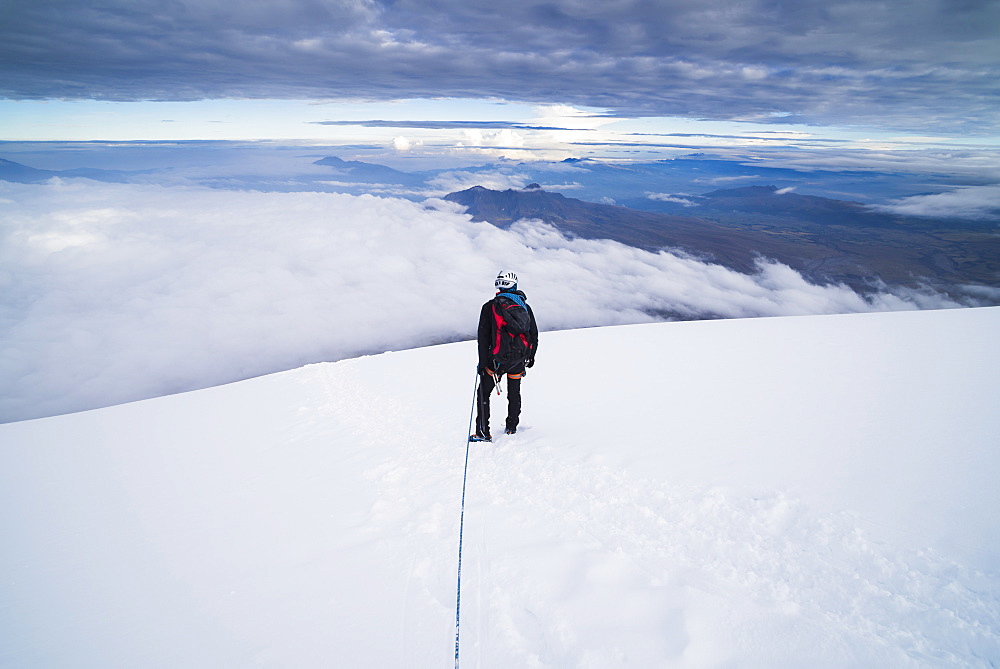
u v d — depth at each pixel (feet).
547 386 26.14
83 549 15.37
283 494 17.26
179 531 15.55
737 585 8.80
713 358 29.09
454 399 27.27
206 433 27.73
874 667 6.81
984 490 10.64
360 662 8.45
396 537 12.63
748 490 11.95
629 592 8.95
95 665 9.55
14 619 11.77
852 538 9.59
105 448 27.30
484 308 18.81
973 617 7.39
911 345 27.99
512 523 12.31
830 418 16.25
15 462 26.04
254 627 9.92
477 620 8.99
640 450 15.37
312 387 35.35
